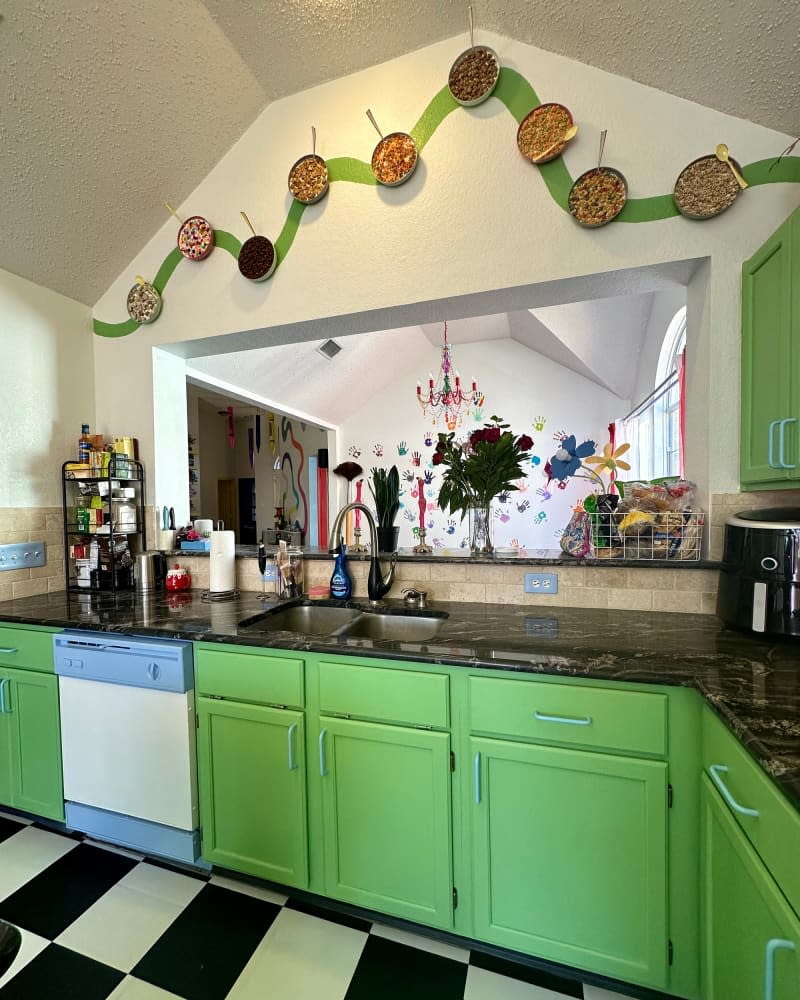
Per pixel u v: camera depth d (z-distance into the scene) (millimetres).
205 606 1796
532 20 1479
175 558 2219
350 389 5113
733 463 1489
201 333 2086
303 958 1229
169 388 2314
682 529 1554
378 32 1641
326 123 1830
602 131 1525
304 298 1891
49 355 2145
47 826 1752
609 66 1488
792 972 631
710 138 1447
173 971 1196
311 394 4594
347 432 5785
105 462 2090
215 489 7086
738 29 1205
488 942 1191
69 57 1501
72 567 2213
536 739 1126
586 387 5078
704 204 1439
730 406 1480
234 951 1248
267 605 1788
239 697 1393
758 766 771
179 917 1353
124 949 1253
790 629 1175
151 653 1454
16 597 1999
